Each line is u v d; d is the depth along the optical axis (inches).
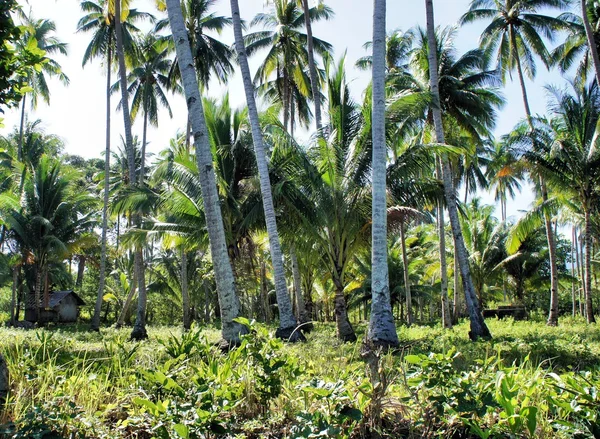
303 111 1131.9
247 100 533.6
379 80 395.9
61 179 1048.2
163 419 132.2
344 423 144.9
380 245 381.4
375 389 142.4
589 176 752.3
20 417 141.9
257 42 1016.2
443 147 545.0
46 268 1091.3
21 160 1267.2
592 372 174.7
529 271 1286.9
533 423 123.3
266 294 1294.3
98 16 938.1
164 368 168.7
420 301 1489.9
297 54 962.1
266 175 524.1
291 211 614.5
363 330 852.6
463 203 1298.0
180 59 335.3
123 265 1584.6
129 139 834.8
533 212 874.8
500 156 816.9
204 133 331.6
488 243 1263.5
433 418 140.2
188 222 693.3
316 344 395.9
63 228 1050.7
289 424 152.1
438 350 378.3
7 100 177.2
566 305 1827.0
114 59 994.7
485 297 1528.1
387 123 541.6
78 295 1374.3
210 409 134.0
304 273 1044.5
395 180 571.8
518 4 938.1
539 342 422.3
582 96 756.0
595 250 1656.0
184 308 1031.6
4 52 170.6
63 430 136.9
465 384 134.2
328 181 585.6
